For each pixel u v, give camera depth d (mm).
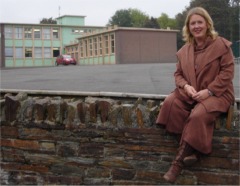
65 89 8688
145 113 5312
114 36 49219
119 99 5969
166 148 5223
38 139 5887
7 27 60906
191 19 4910
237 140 4891
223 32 42719
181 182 5172
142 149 5344
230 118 4883
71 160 5727
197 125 4617
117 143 5469
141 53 50281
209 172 5035
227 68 4773
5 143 6066
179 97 4984
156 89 8227
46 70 21594
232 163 4930
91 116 5574
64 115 5754
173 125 4926
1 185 6098
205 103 4688
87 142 5629
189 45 5090
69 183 5738
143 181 5359
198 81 4883
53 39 65500
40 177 5898
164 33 52094
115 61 49375
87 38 55906
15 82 11312
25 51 62875
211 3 43312
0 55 60406
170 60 52906
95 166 5602
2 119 6047
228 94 4855
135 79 11406
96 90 8242
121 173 5465
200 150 4656
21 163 5996
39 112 5848
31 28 63219
